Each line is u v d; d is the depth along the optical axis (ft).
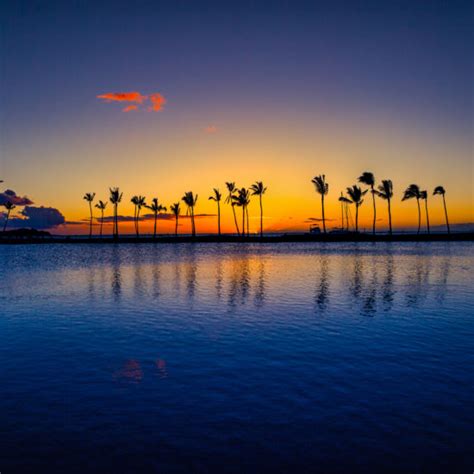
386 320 37.88
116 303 48.06
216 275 78.18
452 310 42.39
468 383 22.18
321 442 16.14
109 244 309.42
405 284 62.44
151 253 172.45
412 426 17.37
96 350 28.94
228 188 323.78
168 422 17.85
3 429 17.34
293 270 86.63
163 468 14.56
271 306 45.24
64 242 337.72
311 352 27.99
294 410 18.92
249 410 18.95
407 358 26.58
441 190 283.79
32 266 104.83
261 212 303.48
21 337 32.73
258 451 15.56
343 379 22.84
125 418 18.25
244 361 26.16
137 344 30.40
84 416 18.45
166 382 22.57
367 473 14.20
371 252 156.15
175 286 62.54
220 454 15.37
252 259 125.08
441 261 107.65
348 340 31.07
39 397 20.61
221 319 38.73
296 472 14.28
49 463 14.92
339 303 46.80
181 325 36.42
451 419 17.99
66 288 61.31
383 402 19.75
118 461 14.99
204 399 20.22
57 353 28.30
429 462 14.80
